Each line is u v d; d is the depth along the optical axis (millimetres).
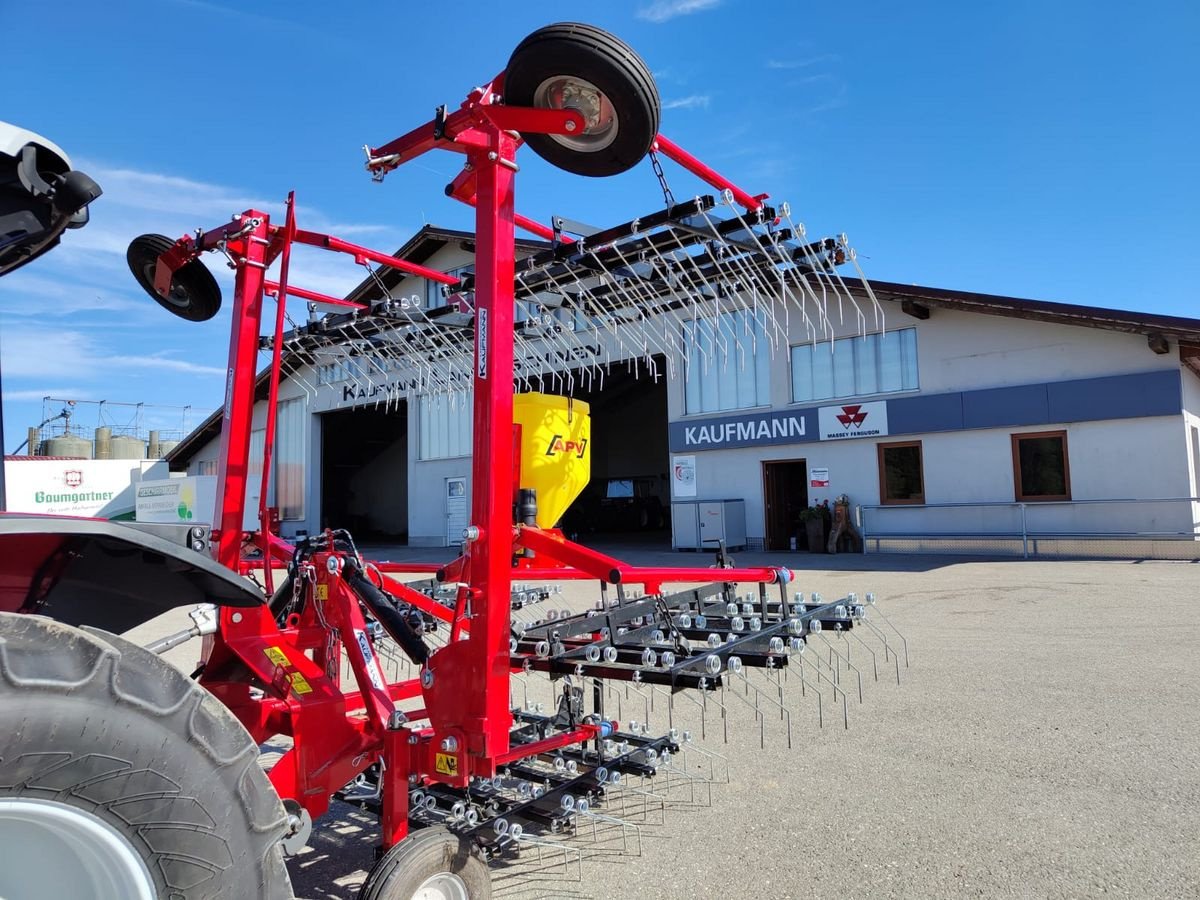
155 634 9078
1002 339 15133
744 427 18016
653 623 3811
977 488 15414
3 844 1476
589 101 2453
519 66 2395
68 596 2277
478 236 2625
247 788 1654
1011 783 3867
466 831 2959
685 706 5418
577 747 3945
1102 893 2834
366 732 2859
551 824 3037
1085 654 6512
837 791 3863
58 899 1550
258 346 3357
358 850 3381
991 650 6793
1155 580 10672
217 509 3219
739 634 3525
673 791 3926
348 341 3969
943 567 13195
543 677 6305
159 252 3463
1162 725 4625
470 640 2490
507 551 2533
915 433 15961
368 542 28078
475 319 2607
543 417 3391
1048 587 10391
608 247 3070
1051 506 14625
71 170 1870
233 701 2828
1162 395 13539
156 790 1497
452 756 2506
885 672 6172
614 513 26812
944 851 3197
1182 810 3488
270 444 3352
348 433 28266
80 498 24906
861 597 9961
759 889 2965
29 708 1365
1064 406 14398
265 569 3340
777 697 5539
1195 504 13984
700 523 18094
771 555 16672
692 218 2865
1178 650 6531
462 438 23297
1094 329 14258
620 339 4047
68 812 1419
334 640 3311
